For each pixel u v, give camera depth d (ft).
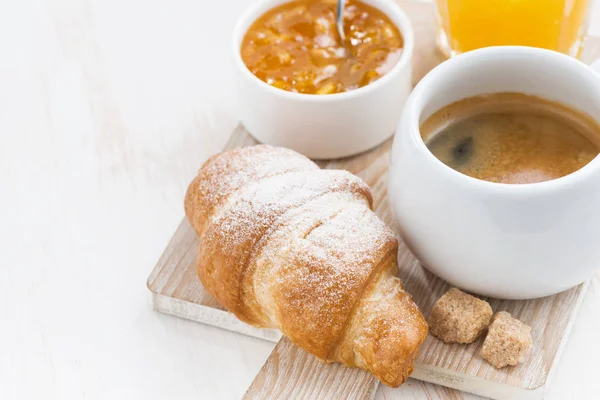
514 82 2.10
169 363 2.18
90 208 2.37
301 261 1.99
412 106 2.03
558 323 2.07
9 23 2.69
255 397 2.04
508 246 1.96
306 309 1.98
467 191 1.94
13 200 2.39
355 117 2.26
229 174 2.11
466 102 2.13
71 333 2.22
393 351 1.96
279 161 2.13
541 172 2.06
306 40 2.33
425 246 2.04
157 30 2.67
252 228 2.02
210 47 2.63
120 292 2.26
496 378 2.02
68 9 2.70
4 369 2.19
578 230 1.96
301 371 2.06
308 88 2.28
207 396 2.14
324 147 2.30
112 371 2.17
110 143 2.46
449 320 2.04
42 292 2.27
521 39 2.35
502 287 2.03
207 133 2.46
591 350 2.14
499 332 2.02
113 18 2.69
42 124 2.51
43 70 2.60
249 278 2.03
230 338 2.19
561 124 2.11
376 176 2.29
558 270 2.00
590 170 1.93
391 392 2.10
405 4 2.55
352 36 2.33
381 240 2.02
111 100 2.54
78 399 2.15
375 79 2.28
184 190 2.38
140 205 2.37
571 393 2.10
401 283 2.04
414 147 1.99
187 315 2.20
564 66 2.06
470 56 2.07
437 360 2.04
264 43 2.33
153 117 2.50
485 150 2.10
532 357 2.04
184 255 2.20
